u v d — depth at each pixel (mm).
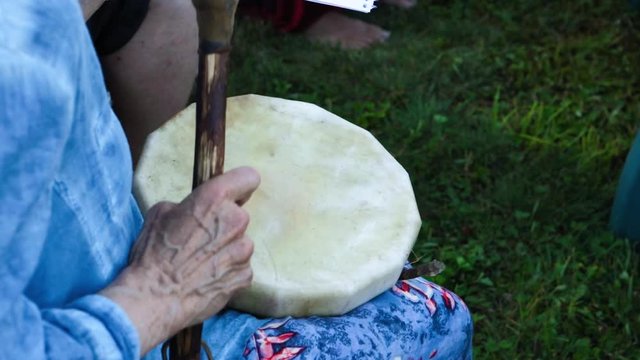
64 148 925
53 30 906
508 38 3656
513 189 2789
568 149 3023
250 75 3248
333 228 1472
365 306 1423
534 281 2484
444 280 2496
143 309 1056
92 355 970
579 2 3861
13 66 841
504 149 3002
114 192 1044
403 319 1419
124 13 1962
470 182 2869
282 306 1352
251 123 1650
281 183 1539
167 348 1255
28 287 996
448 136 3049
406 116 3102
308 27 3582
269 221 1467
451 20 3727
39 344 918
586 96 3326
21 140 843
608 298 2469
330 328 1347
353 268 1402
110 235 1062
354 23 3611
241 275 1146
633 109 3279
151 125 2174
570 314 2406
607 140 3105
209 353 1229
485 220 2701
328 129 1664
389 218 1507
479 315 2402
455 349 1502
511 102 3297
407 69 3381
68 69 910
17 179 849
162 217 1130
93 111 983
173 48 2066
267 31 3535
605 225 2727
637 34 3732
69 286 1032
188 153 1557
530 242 2646
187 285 1097
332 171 1578
